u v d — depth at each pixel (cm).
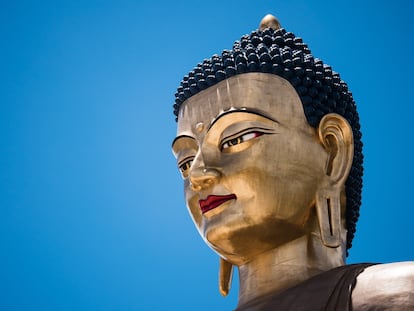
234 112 1950
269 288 1903
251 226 1898
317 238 1934
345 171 1959
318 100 1992
